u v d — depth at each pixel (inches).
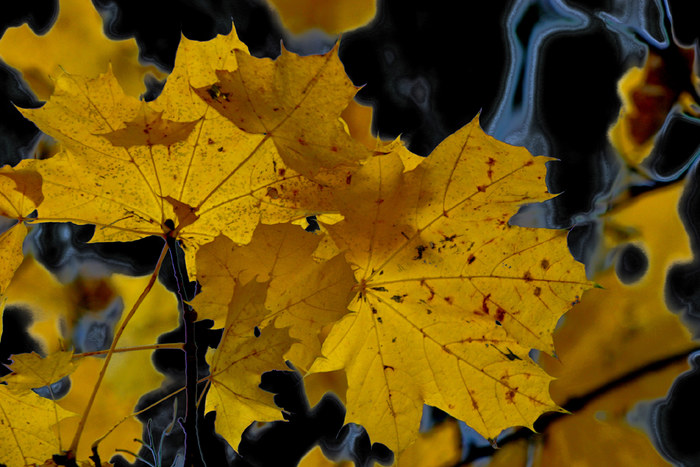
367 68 61.6
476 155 46.9
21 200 47.4
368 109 61.2
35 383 46.4
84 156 46.8
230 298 46.4
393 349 48.3
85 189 47.3
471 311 47.9
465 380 48.3
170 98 46.9
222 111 45.9
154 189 47.3
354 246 47.5
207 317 46.4
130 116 46.7
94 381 56.1
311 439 58.2
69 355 46.5
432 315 48.1
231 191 47.4
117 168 47.0
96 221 47.6
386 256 47.7
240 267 46.4
